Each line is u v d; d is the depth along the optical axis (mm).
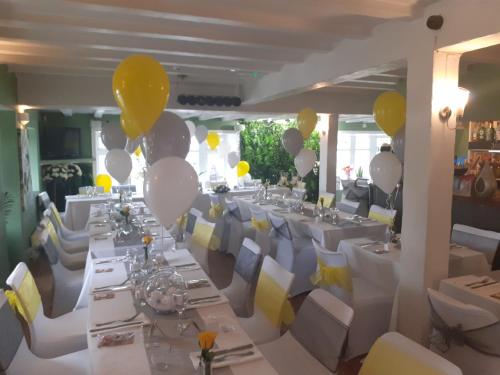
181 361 1690
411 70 2865
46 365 2121
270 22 2912
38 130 7633
